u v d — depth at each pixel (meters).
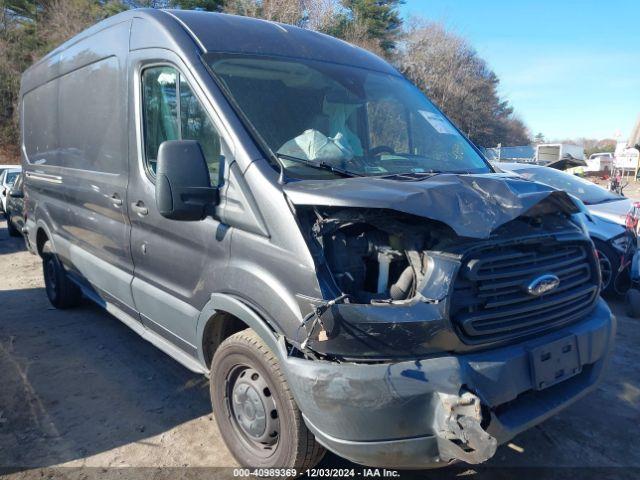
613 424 3.93
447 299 2.54
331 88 3.78
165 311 3.82
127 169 4.11
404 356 2.54
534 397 2.96
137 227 4.07
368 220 2.65
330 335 2.51
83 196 4.89
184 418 3.99
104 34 4.57
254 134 3.16
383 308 2.51
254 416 3.13
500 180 2.93
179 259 3.57
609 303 6.93
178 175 3.00
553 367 2.89
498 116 44.69
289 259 2.71
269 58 3.71
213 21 3.86
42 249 6.62
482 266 2.65
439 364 2.54
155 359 5.04
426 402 2.49
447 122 4.35
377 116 3.88
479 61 37.50
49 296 6.63
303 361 2.61
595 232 7.12
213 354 3.54
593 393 4.39
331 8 27.75
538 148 25.89
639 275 6.50
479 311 2.67
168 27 3.71
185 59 3.48
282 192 2.81
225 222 3.15
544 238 2.94
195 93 3.39
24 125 6.93
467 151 4.12
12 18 33.25
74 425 3.89
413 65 35.50
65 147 5.36
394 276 2.70
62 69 5.43
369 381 2.46
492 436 2.59
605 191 8.66
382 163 3.52
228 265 3.11
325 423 2.56
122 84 4.16
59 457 3.50
